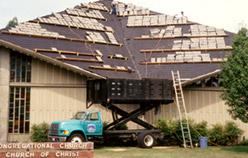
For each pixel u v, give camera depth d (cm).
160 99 1889
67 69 2108
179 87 2169
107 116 2191
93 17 2953
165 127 2000
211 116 2242
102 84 1798
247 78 1487
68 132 1600
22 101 2075
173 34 2822
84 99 2162
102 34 2742
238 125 2198
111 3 3388
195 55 2509
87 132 1670
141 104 1961
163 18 3075
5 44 1983
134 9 3306
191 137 1966
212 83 2278
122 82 1795
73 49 2344
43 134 1994
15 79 2077
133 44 2758
